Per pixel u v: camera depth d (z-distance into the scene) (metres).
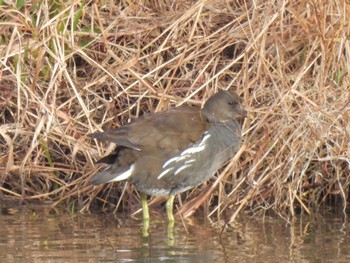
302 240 10.05
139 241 9.99
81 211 11.77
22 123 11.97
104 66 12.39
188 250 9.52
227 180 11.84
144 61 12.59
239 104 11.47
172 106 12.13
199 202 11.46
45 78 12.33
